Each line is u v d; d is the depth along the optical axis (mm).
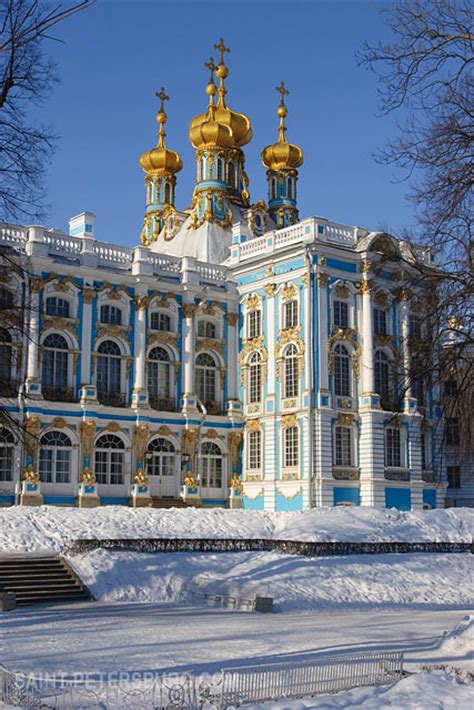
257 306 62531
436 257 28406
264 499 59531
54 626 26672
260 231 71688
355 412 58594
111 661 20453
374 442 57938
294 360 59000
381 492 57625
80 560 36531
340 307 59344
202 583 34688
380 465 57969
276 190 77062
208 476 61688
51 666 19750
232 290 64062
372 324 59531
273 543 42062
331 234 59688
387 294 60812
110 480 57938
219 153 72000
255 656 21141
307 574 37344
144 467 58656
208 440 61531
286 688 17000
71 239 58438
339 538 44188
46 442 55625
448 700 16281
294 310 59312
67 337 57281
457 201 25734
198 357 62812
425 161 25641
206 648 22359
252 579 36312
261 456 60656
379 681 18250
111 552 37375
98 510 46812
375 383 59250
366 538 44875
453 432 45344
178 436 60812
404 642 23594
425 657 21156
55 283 56844
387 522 48094
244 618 29484
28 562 35844
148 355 60719
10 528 41219
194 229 71250
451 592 38594
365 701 16219
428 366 29203
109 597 34438
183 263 62781
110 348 59406
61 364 57156
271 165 77500
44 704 15766
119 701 16281
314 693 17031
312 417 56844
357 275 59938
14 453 53875
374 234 60062
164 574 36469
